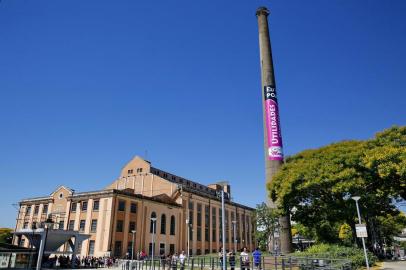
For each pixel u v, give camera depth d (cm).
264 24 4862
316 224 3428
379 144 2950
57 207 6034
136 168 7194
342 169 2764
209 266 2752
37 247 4109
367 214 3262
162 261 2917
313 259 1852
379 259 3094
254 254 2189
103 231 5069
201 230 7019
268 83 4397
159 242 5819
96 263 4478
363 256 2327
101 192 5369
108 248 4916
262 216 3912
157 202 5984
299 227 5150
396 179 2761
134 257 5238
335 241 3528
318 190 2939
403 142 2834
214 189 8825
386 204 3256
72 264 4141
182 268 2542
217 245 7456
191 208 6856
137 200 5600
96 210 5322
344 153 2891
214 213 7612
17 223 6488
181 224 6456
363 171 2789
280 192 3052
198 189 8256
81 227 5372
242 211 8844
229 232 8044
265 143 4172
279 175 3209
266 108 4266
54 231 3916
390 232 5969
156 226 5841
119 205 5281
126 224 5300
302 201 3145
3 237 6431
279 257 2350
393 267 2277
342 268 1578
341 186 2647
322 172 2789
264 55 4616
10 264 3528
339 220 3133
